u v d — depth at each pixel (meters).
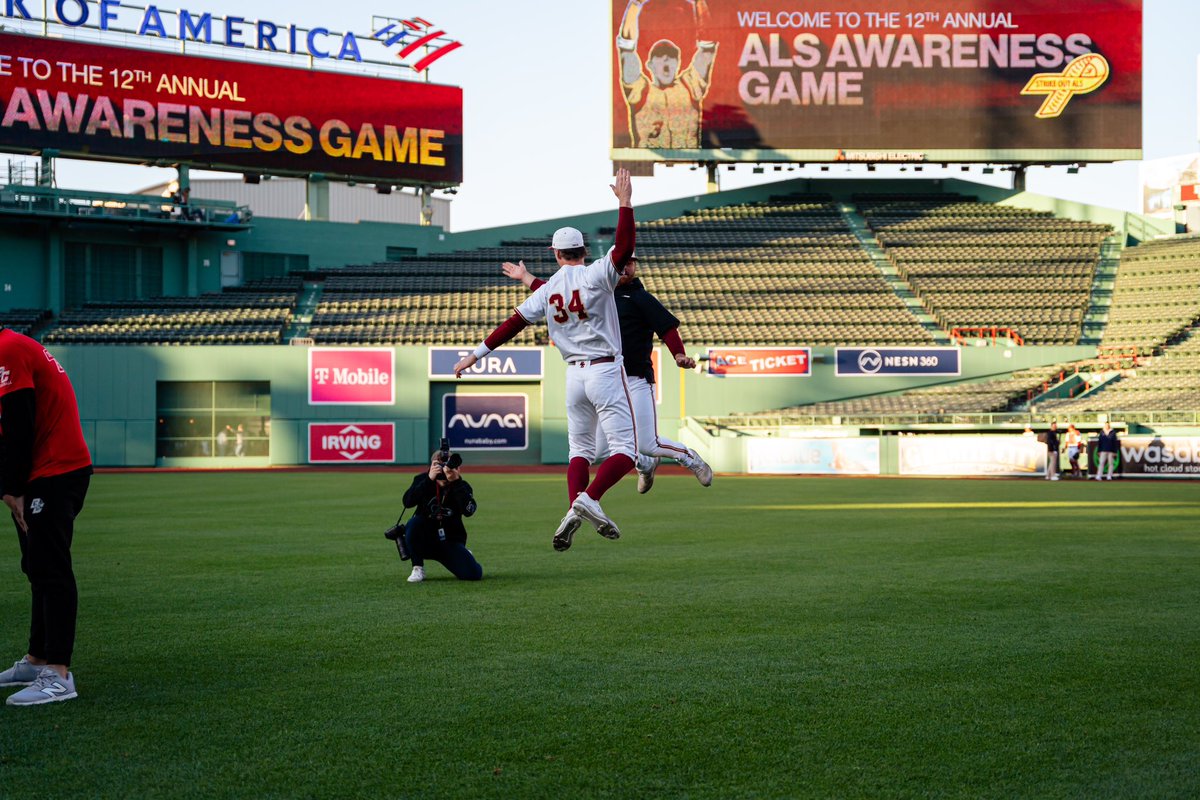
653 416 7.71
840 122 47.50
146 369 39.59
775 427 38.94
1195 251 46.47
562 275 7.35
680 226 51.84
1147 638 6.87
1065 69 47.28
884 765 4.39
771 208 53.69
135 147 42.44
